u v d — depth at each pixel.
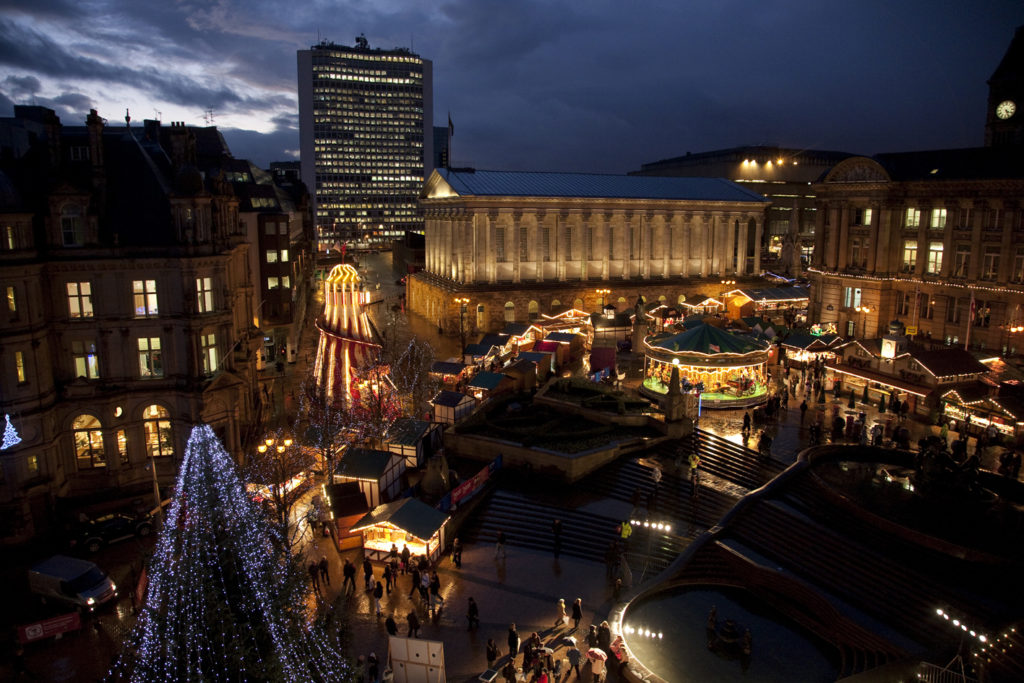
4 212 37.62
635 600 33.25
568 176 112.88
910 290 74.69
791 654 30.31
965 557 32.38
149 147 49.28
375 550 38.06
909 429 52.00
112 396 43.31
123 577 35.16
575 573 36.31
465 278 98.50
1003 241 64.56
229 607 18.94
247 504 26.97
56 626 30.00
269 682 19.20
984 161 68.50
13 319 39.00
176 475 45.38
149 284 43.81
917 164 75.31
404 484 45.62
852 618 30.88
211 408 45.09
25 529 39.28
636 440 49.00
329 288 62.22
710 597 34.62
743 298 102.25
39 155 43.50
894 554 34.06
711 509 41.06
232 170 91.69
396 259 191.62
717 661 29.64
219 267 45.34
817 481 40.25
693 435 50.16
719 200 112.50
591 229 105.69
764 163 178.00
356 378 58.06
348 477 42.06
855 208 80.44
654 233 109.88
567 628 31.30
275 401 62.81
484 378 61.22
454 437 50.91
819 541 35.97
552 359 72.62
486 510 42.75
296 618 21.84
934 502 35.47
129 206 44.47
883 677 26.08
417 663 26.62
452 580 35.78
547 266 103.19
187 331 44.03
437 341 93.38
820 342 69.62
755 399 59.72
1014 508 34.41
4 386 38.75
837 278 81.69
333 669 22.83
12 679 27.42
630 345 84.81
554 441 49.06
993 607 29.84
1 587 34.88
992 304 66.12
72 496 43.06
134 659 20.62
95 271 42.47
